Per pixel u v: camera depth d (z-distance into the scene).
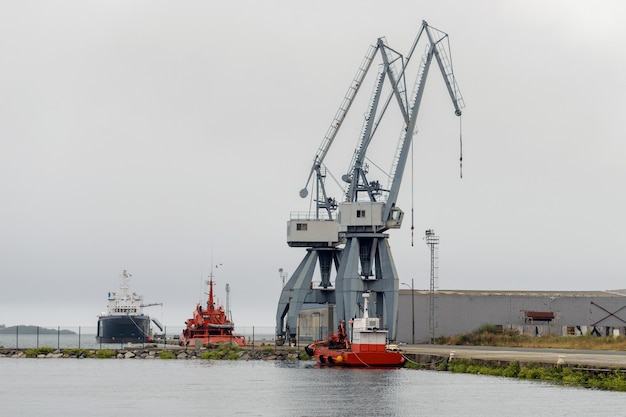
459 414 109.38
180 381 164.00
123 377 175.00
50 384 159.25
